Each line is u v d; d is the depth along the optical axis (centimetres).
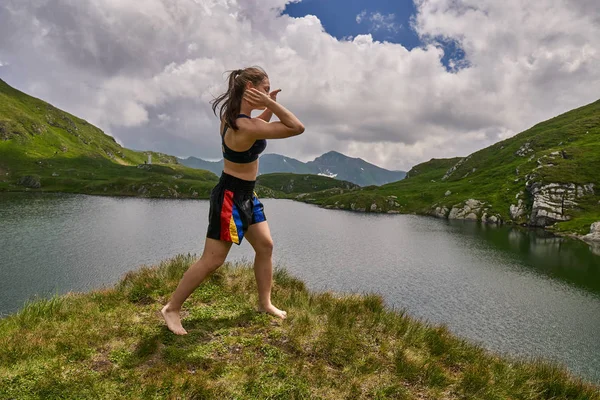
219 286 654
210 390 357
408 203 12950
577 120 15400
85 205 10294
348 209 13038
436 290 4016
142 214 9106
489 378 455
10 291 3403
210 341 453
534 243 6656
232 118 405
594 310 3469
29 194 12744
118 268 4259
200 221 8250
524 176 11175
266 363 413
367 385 398
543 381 502
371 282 4272
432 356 493
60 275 3934
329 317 552
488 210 10100
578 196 8888
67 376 369
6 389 340
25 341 426
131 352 419
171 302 465
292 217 10300
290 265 4944
